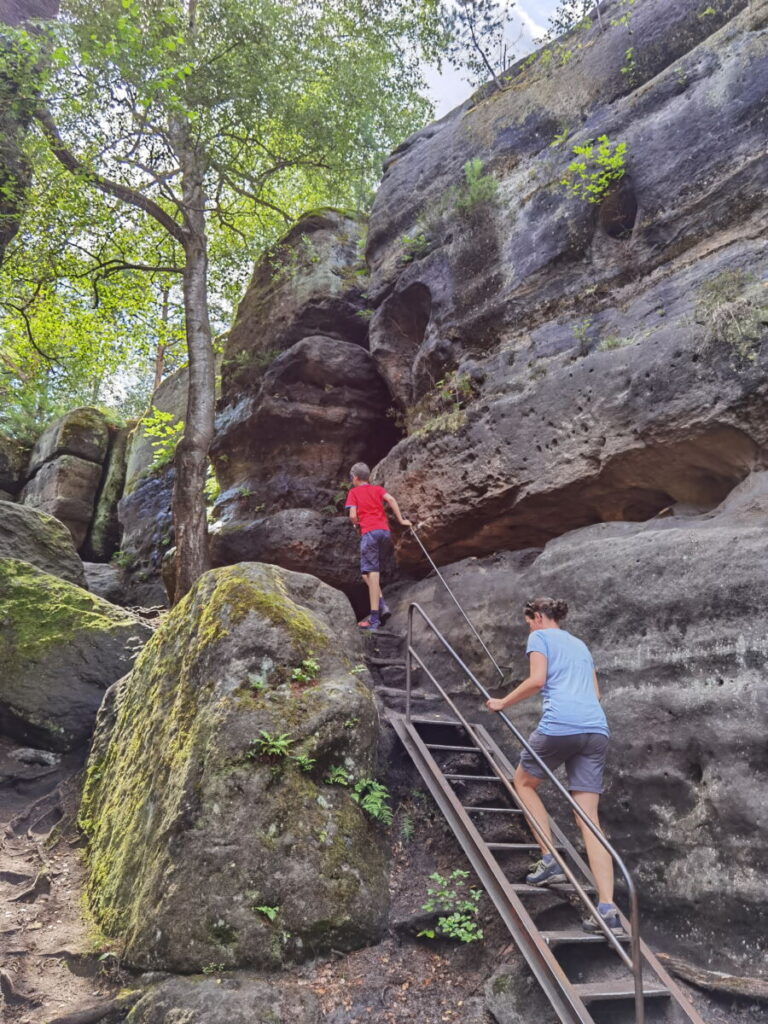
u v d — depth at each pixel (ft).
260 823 15.34
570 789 14.20
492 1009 13.38
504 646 20.92
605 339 21.24
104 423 59.62
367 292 33.65
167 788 16.70
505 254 25.40
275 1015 13.09
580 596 18.42
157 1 35.17
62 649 25.79
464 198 27.04
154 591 46.19
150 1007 13.38
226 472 36.42
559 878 14.62
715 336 17.85
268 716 16.60
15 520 32.53
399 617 26.02
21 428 63.67
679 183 20.53
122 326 45.39
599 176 22.31
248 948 14.19
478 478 23.32
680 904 14.58
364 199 48.39
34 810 21.94
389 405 33.71
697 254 19.86
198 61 36.99
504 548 24.30
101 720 23.75
